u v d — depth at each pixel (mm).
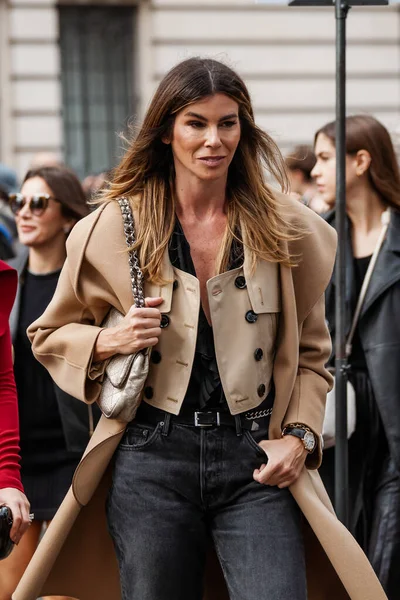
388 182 6664
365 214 6688
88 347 4824
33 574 4961
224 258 4824
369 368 6395
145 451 4797
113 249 4816
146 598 4746
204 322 4801
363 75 22938
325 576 5184
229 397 4727
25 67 22156
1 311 4777
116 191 4941
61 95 22469
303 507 4844
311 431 4898
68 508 4953
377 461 6484
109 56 22562
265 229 4844
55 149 22344
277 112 22781
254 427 4824
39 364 6691
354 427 6348
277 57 22734
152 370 4789
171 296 4777
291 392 4906
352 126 6695
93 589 5219
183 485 4762
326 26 22844
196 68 4758
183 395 4734
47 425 6707
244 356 4770
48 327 5051
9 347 4832
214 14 22609
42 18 22141
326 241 5035
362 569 4816
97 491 5090
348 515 6309
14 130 22188
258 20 22672
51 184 6996
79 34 22453
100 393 4859
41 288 6965
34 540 6707
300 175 8930
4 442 4742
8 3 22031
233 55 22672
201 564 4887
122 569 4859
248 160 4953
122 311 4887
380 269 6484
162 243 4793
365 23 22875
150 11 22406
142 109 22344
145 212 4848
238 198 4922
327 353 5129
